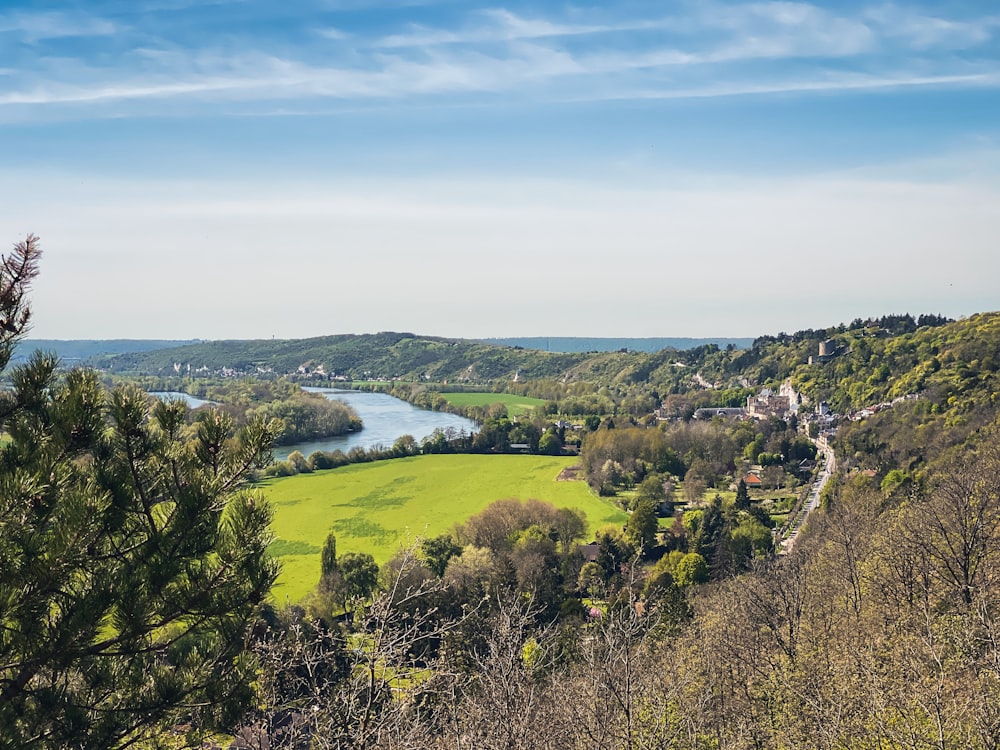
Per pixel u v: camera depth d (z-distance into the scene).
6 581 8.09
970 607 20.91
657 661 21.19
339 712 10.45
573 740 12.52
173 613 9.27
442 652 12.32
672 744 13.31
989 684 14.59
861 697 15.04
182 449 10.17
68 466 8.80
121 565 9.30
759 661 20.92
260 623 10.27
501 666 12.02
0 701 8.51
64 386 9.56
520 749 10.86
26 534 8.23
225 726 9.75
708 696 14.82
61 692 8.88
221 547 9.41
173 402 10.49
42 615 8.56
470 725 11.27
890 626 22.39
